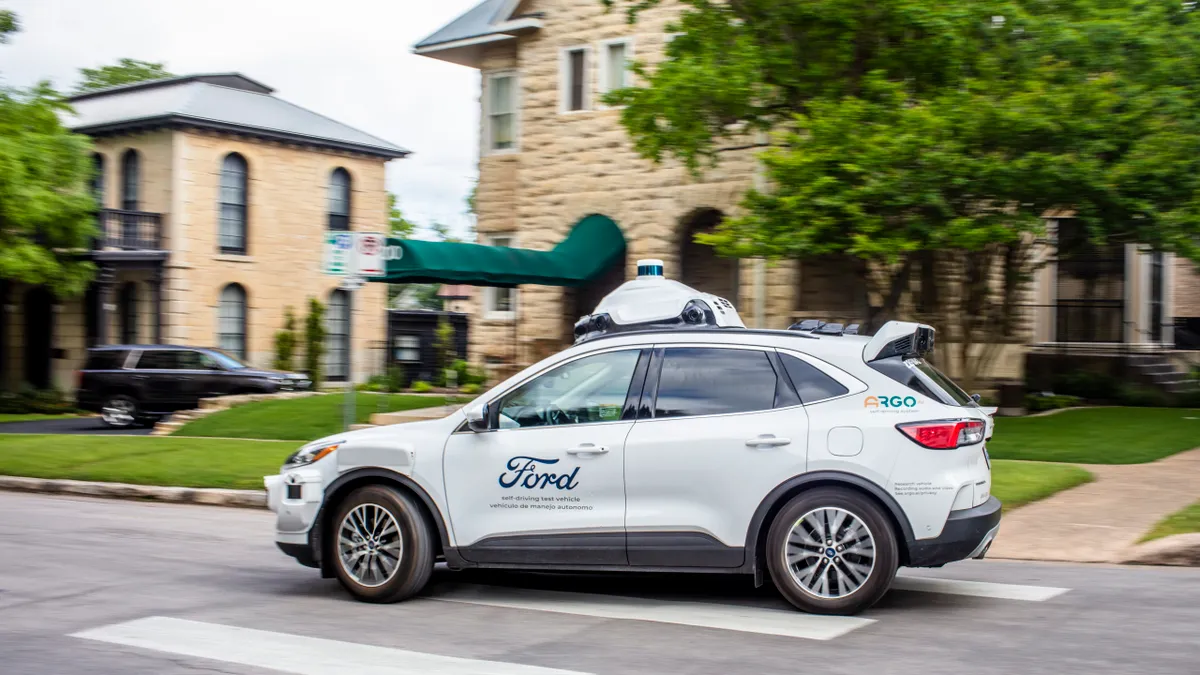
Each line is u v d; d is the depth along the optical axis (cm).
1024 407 1881
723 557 691
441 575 845
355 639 646
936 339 1794
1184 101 1474
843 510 676
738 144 1981
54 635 661
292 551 772
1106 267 2230
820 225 1442
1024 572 846
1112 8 1514
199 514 1221
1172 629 648
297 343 3406
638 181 2142
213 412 2042
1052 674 555
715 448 692
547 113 2270
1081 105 1425
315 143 3441
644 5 1703
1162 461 1360
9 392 3111
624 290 1113
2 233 2834
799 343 712
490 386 2270
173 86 3397
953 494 670
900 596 745
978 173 1412
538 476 720
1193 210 1453
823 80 1592
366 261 1403
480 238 2497
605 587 796
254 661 598
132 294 3288
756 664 580
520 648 621
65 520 1162
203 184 3203
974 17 1457
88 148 2997
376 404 2078
